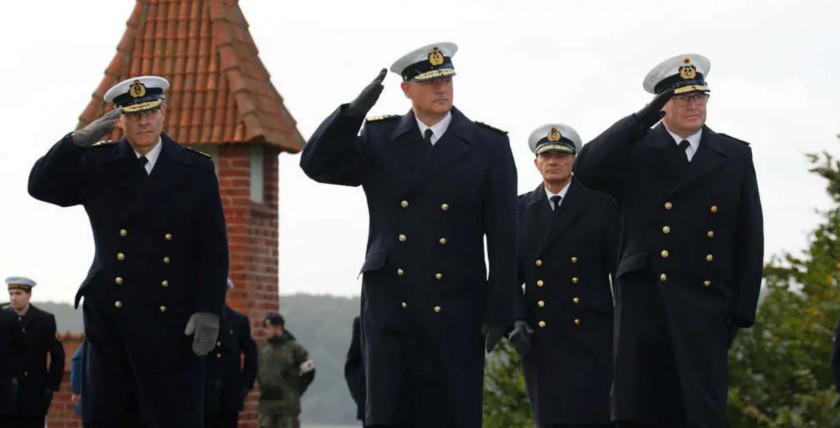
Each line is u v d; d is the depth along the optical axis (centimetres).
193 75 2353
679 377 1177
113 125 1165
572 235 1526
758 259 1186
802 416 2188
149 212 1195
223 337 1970
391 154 1136
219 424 1998
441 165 1128
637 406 1191
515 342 1530
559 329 1523
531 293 1538
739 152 1191
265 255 2389
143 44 2384
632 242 1198
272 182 2403
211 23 2381
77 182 1199
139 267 1195
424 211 1126
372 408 1125
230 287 2048
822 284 2245
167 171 1198
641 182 1189
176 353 1203
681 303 1176
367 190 1146
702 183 1180
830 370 2219
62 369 2238
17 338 2197
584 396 1512
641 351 1191
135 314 1195
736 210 1185
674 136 1187
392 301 1126
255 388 2439
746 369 2280
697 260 1179
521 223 1548
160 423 1204
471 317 1130
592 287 1525
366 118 1153
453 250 1127
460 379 1122
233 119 2314
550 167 1530
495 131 1148
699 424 1159
